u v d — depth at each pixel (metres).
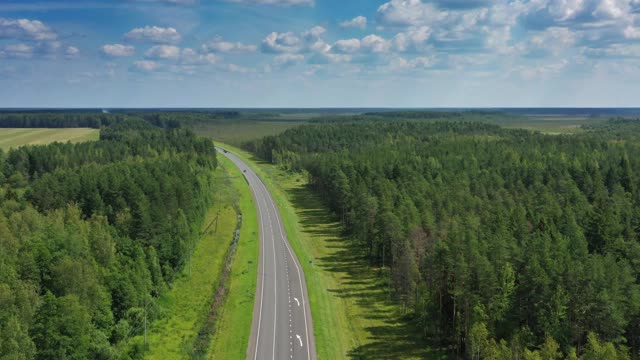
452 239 88.56
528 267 77.56
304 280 118.38
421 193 135.88
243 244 146.50
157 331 93.38
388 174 174.62
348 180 168.25
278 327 94.50
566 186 144.62
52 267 87.50
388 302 106.56
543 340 73.19
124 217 125.75
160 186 147.00
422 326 94.06
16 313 76.06
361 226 135.88
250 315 99.50
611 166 161.12
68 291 85.00
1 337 69.38
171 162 196.38
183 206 140.75
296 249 142.12
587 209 117.38
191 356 84.19
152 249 108.31
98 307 87.94
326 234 158.62
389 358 84.25
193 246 133.50
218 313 100.50
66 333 76.81
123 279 94.19
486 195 140.25
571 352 65.06
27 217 119.25
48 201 145.88
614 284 71.81
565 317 73.25
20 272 87.25
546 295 73.88
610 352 61.66
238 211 183.88
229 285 114.88
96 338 81.44
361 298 108.75
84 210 141.75
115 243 107.50
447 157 188.12
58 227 106.94
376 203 132.75
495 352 69.56
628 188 147.62
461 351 84.31
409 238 104.75
